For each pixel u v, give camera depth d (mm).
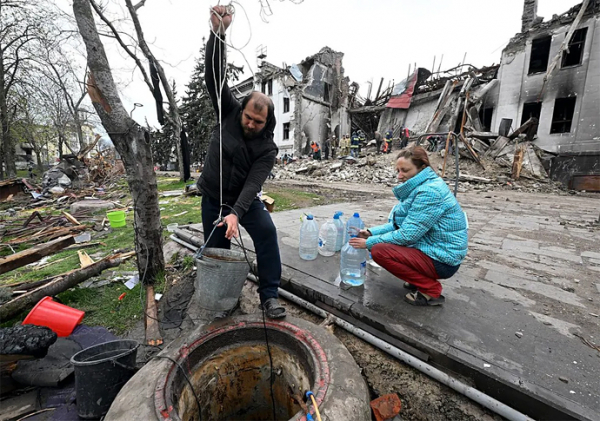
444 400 1602
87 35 2377
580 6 13953
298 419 1193
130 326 2352
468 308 2209
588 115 14164
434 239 2086
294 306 2576
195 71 25531
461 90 17234
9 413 1574
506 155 13969
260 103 1776
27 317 2143
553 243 4039
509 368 1572
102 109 2551
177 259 3721
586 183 11734
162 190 11523
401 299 2332
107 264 3010
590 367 1586
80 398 1533
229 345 1747
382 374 1815
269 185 13000
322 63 25266
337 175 15555
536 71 15859
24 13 12734
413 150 2150
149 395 1292
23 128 17969
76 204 8172
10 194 11805
